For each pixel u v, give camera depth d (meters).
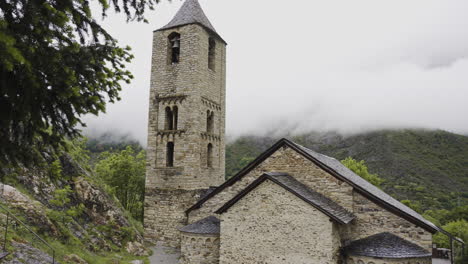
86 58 5.56
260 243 15.47
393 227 15.65
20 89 4.52
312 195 16.03
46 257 13.44
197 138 26.09
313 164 17.69
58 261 14.09
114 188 33.78
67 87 4.85
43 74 4.74
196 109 26.17
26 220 15.39
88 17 5.34
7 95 4.48
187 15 27.98
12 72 4.41
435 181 82.06
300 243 14.66
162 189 26.44
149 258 22.33
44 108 5.12
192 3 28.64
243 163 90.94
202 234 18.98
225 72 30.75
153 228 26.38
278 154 18.88
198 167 26.08
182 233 19.88
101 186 26.55
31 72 4.34
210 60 29.52
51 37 4.88
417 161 93.00
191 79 26.41
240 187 20.64
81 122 5.69
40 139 6.34
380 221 15.91
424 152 99.38
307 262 14.43
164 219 26.08
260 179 15.66
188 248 19.39
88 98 5.58
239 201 16.16
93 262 16.95
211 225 19.77
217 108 29.33
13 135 5.31
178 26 27.44
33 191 18.56
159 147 27.11
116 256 19.97
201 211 21.78
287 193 15.19
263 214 15.58
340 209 16.00
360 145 113.38
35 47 4.54
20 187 17.73
